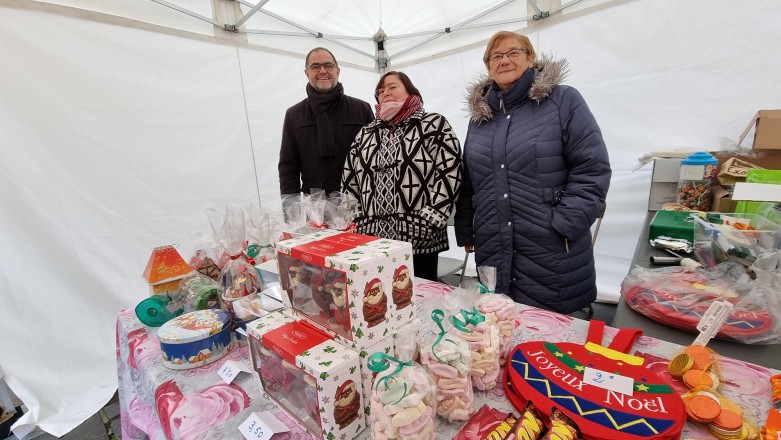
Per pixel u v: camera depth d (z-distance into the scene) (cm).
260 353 75
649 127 240
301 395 66
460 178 167
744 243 110
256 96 288
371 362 54
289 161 230
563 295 152
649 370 69
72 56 197
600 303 278
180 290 121
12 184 184
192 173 255
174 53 238
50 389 198
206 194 264
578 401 61
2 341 188
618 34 238
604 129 259
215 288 114
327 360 61
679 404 59
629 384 64
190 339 90
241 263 114
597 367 70
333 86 217
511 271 159
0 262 184
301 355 63
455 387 61
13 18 178
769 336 79
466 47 322
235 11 268
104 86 210
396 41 371
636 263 129
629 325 92
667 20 219
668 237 144
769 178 145
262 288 108
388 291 67
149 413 94
